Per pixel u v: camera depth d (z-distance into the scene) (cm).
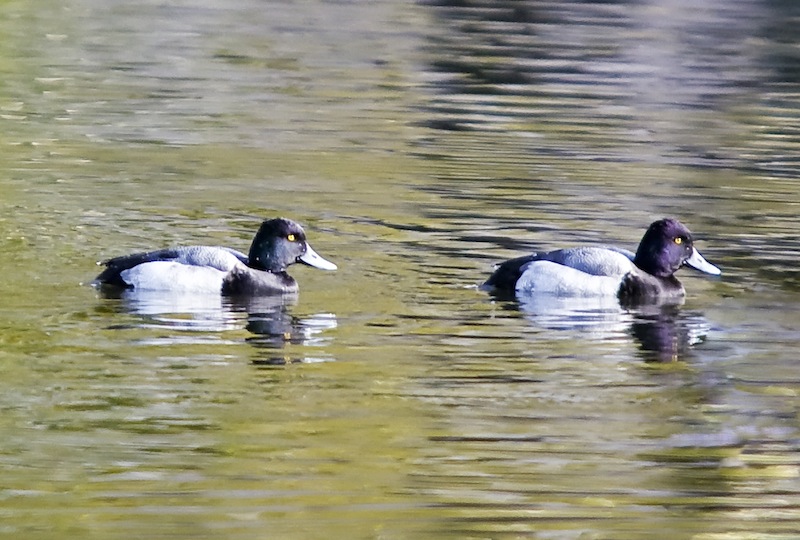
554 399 1218
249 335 1365
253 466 1056
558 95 2727
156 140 2262
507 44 3300
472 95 2708
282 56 3092
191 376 1245
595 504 1014
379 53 3148
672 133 2406
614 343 1380
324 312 1449
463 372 1278
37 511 973
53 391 1196
